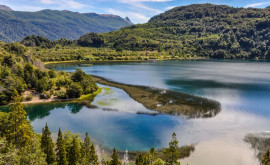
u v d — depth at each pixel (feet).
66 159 122.52
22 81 306.55
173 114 217.77
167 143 160.35
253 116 209.56
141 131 181.47
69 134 148.25
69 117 220.64
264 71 532.32
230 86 346.95
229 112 220.84
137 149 153.48
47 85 312.09
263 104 246.47
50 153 122.93
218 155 142.92
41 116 225.76
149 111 228.84
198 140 162.71
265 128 182.70
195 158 139.85
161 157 141.79
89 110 241.14
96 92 321.93
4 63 353.72
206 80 404.16
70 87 293.64
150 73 509.76
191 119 203.72
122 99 279.49
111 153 148.87
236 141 160.56
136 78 437.99
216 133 173.88
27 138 130.52
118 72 533.14
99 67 650.84
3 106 258.98
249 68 601.62
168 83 377.71
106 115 222.07
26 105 263.70
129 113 225.15
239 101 258.78
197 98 272.72
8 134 130.52
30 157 99.35
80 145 138.82
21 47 494.18
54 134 180.24
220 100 263.49
